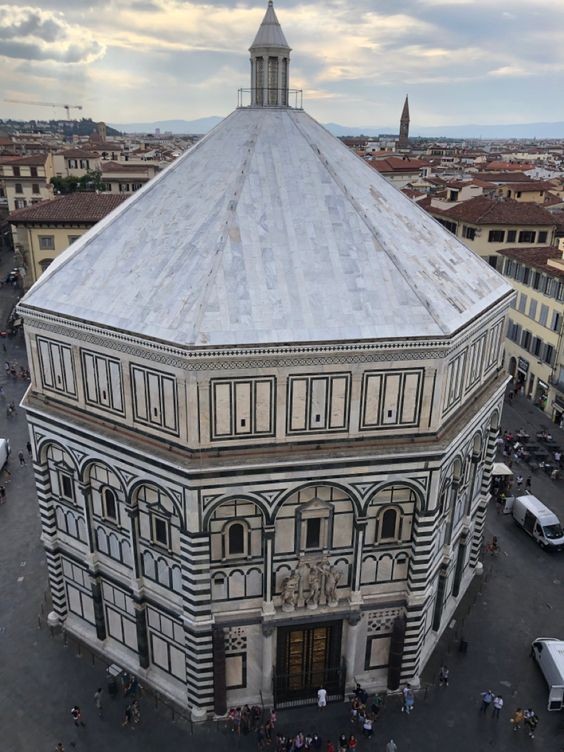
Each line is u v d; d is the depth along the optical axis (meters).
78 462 41.41
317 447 37.25
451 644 48.41
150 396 36.59
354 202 41.22
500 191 143.25
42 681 44.44
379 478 38.03
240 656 41.31
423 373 36.94
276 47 44.44
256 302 35.41
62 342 39.75
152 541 40.47
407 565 41.38
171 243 39.25
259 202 39.78
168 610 41.38
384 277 38.06
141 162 185.50
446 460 39.47
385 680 44.12
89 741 40.41
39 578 54.47
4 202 170.62
